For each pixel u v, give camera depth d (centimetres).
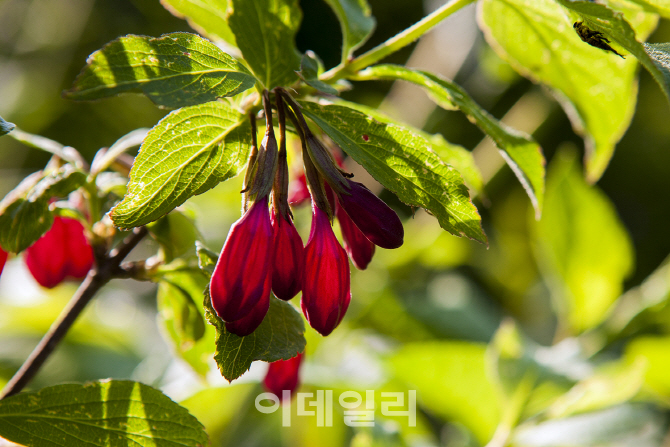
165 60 26
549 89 33
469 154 32
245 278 26
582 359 42
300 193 32
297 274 27
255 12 28
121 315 62
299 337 27
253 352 27
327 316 27
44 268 31
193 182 27
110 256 31
